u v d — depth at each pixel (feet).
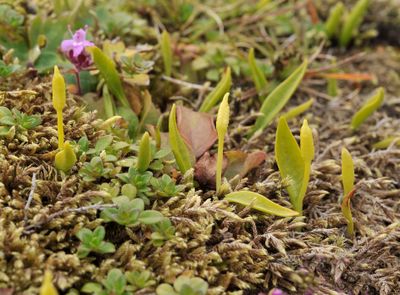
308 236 0.69
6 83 0.74
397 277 0.69
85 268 0.61
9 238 0.61
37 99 0.72
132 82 0.77
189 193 0.67
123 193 0.65
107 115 0.75
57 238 0.62
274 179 0.72
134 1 0.94
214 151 0.75
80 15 0.84
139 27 0.88
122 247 0.63
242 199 0.67
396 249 0.71
